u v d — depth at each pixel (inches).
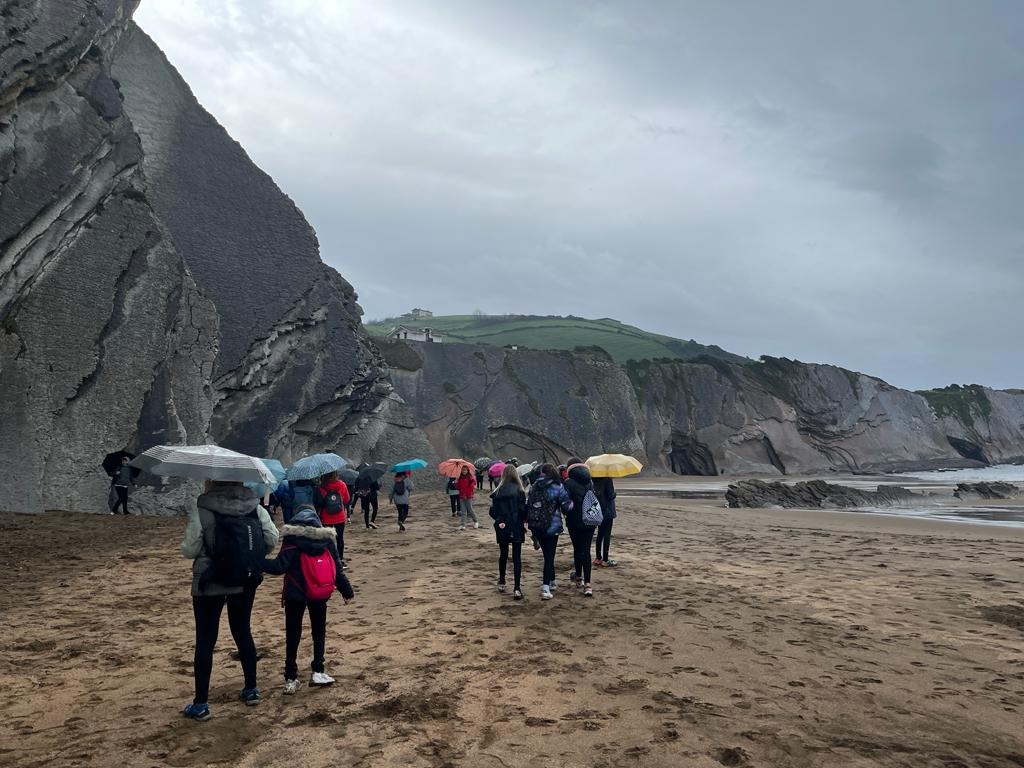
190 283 1047.0
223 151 1252.5
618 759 169.9
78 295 874.1
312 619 225.8
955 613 342.0
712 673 241.0
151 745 177.5
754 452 3230.8
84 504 826.8
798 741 181.6
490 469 948.6
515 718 197.3
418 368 2370.8
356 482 706.2
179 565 480.7
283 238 1294.3
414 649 270.4
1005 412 4566.9
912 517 1072.2
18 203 818.2
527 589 394.0
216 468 192.4
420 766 165.3
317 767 164.9
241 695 208.7
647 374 3149.6
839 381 3698.3
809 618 328.2
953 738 186.1
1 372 772.0
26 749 175.3
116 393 890.1
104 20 993.5
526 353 2635.3
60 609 343.6
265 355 1218.6
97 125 945.5
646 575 438.6
